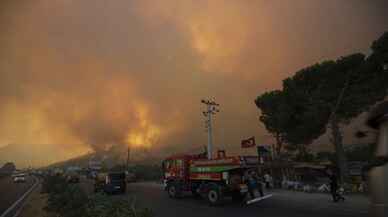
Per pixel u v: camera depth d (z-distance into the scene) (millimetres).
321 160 36000
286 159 36125
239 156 19266
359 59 30797
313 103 32156
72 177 50719
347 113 30641
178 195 23500
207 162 21172
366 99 29500
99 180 30984
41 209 17984
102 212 8734
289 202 19125
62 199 13367
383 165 3666
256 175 20797
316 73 32688
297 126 33844
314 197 21719
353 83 31062
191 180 22625
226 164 19688
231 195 19859
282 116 34125
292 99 34281
